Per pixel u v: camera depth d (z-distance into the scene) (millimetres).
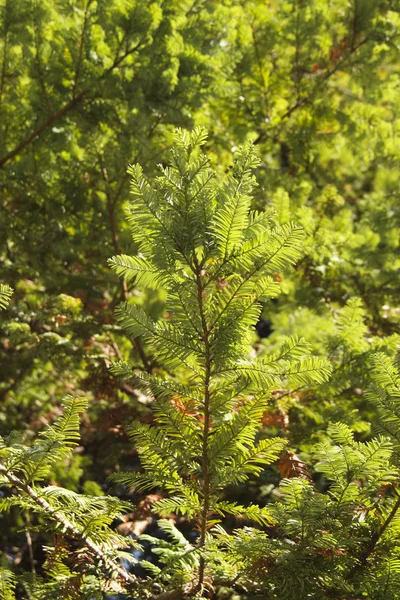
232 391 2566
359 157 8930
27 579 2797
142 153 6102
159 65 6281
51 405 7980
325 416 4707
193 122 6414
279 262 2438
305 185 7887
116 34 6188
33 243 6672
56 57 6266
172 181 2439
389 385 2887
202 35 6605
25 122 6535
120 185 6336
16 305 6449
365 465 2826
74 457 6656
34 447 2682
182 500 2732
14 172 6484
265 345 6988
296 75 8336
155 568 2883
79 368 6449
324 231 6863
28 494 2688
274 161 8578
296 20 8078
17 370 7363
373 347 4648
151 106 6246
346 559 2777
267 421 4633
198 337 2480
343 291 7355
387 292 7309
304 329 6555
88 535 2748
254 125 8305
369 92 8273
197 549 2670
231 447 2646
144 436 2699
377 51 7973
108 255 6621
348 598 2859
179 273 2463
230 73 7770
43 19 6113
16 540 7375
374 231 7719
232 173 2486
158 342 2506
